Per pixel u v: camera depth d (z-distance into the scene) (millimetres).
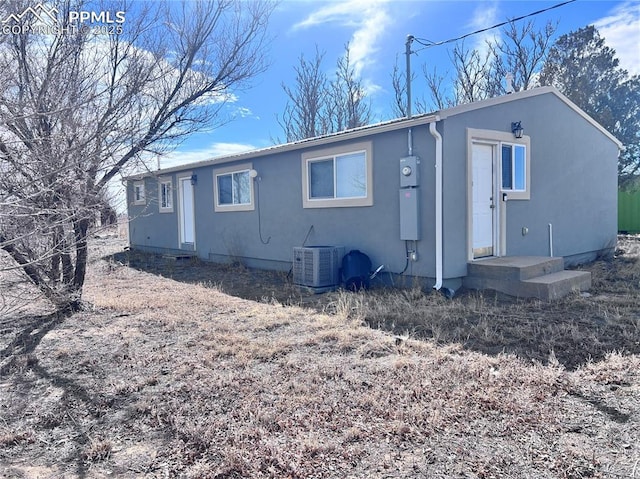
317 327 5723
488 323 5664
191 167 13367
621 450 2779
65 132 4875
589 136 10859
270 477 2637
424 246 7488
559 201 9914
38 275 5676
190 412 3477
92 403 3707
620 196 19328
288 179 10180
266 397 3684
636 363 4141
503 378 3908
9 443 3111
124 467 2795
